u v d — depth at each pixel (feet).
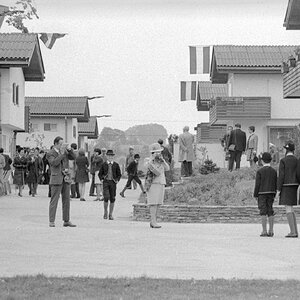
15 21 66.85
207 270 56.59
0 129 206.49
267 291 46.57
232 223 103.30
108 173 104.78
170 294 45.19
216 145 264.93
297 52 166.50
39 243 72.59
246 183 121.29
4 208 121.60
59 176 91.04
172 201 117.29
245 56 238.48
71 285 48.06
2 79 201.57
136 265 58.80
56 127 315.37
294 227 81.61
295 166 81.66
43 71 228.84
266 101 236.63
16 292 45.62
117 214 113.70
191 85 260.21
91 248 69.00
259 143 241.35
